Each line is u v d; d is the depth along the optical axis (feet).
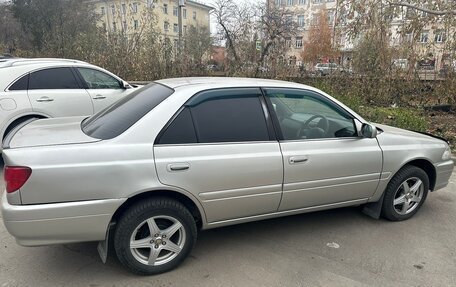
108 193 8.29
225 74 41.96
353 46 37.17
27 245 8.03
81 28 71.26
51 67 18.90
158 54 41.68
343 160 10.98
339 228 12.10
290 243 11.05
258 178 9.80
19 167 7.75
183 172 8.86
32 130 9.69
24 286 8.70
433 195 15.38
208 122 9.43
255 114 10.09
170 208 8.99
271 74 40.01
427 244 11.18
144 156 8.55
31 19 84.64
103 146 8.38
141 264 9.05
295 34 89.86
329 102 11.31
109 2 94.27
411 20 32.30
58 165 7.92
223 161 9.29
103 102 20.47
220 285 8.93
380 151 11.64
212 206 9.49
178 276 9.27
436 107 35.01
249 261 10.02
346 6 33.58
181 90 9.48
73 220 8.12
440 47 32.81
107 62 41.09
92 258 10.01
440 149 12.99
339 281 9.18
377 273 9.59
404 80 35.35
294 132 10.61
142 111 9.18
